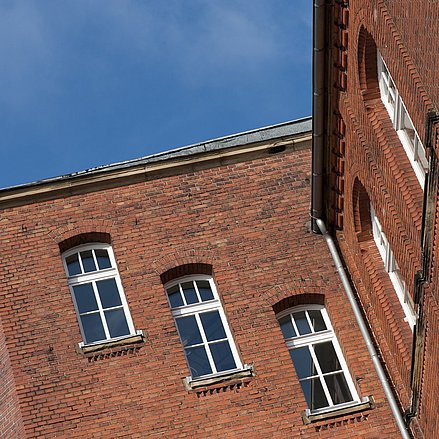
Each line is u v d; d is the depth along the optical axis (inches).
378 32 982.4
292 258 1225.4
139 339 1169.4
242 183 1272.1
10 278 1207.6
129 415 1131.9
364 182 1103.0
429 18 867.4
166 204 1256.2
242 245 1232.8
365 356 1164.5
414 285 975.6
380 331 1154.7
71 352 1163.3
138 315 1188.5
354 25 1048.2
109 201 1256.8
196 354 1186.0
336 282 1210.0
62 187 1256.8
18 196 1251.2
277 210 1254.9
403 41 932.0
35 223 1242.0
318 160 1176.8
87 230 1237.1
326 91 1136.2
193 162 1275.8
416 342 993.5
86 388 1143.6
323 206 1220.5
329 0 1072.8
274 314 1192.8
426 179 913.5
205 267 1225.4
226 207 1256.2
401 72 942.4
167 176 1273.4
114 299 1213.1
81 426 1125.1
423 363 995.9
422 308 968.9
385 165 1035.9
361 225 1162.0
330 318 1203.2
